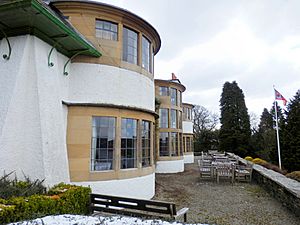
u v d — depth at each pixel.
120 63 8.73
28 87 6.26
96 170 7.84
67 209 5.37
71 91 7.95
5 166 5.73
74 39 6.89
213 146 42.66
